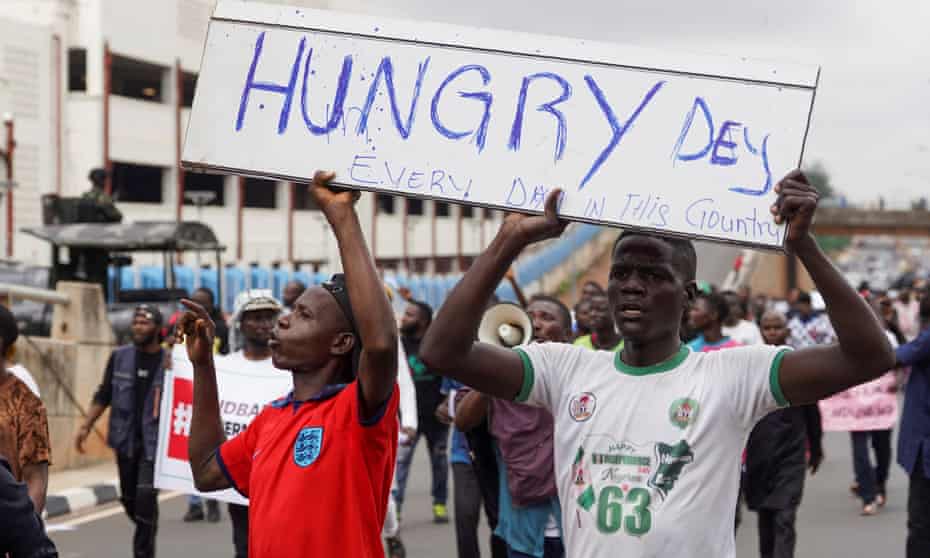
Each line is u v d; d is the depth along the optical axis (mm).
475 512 7984
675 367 3789
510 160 3643
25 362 13883
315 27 3809
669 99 3561
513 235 3637
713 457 3682
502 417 6742
